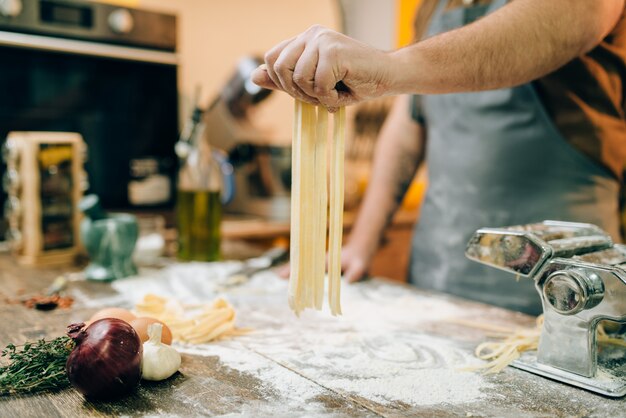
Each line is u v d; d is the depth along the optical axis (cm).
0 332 86
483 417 60
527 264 72
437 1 154
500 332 91
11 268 133
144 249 140
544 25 78
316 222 75
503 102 122
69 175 139
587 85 110
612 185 118
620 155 116
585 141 115
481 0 130
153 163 181
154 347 68
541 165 120
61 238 139
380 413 60
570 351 70
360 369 73
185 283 120
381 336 87
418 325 94
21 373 65
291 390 66
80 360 61
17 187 135
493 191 127
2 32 150
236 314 97
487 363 76
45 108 163
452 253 137
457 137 135
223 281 120
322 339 86
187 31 233
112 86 173
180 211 144
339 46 65
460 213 134
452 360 77
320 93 67
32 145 132
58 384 66
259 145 215
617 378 69
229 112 226
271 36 257
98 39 166
